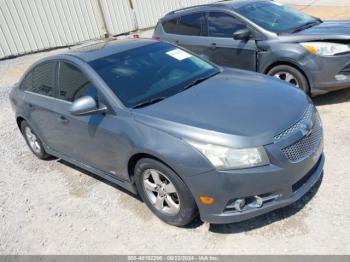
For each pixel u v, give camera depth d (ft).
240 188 8.85
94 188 13.65
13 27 41.63
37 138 16.22
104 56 12.77
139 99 11.21
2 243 11.59
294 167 9.15
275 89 11.31
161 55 13.47
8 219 12.80
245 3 20.25
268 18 18.83
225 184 8.84
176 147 9.26
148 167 10.29
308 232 9.59
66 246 10.84
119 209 12.07
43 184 14.75
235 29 19.11
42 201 13.50
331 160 12.48
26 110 15.48
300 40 16.66
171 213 10.50
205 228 10.45
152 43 14.29
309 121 10.09
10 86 31.35
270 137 8.97
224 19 19.56
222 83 12.06
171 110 10.36
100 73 11.90
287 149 9.12
